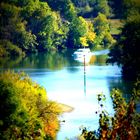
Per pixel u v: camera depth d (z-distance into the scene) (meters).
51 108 58.34
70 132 61.81
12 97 43.44
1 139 35.03
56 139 58.09
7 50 188.50
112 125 15.64
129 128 15.48
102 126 15.70
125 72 120.56
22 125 32.75
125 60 120.94
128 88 100.81
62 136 59.59
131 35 125.50
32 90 60.00
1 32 199.75
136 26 126.75
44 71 134.00
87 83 110.94
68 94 96.00
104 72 130.00
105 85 107.50
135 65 119.31
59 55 191.12
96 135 16.62
